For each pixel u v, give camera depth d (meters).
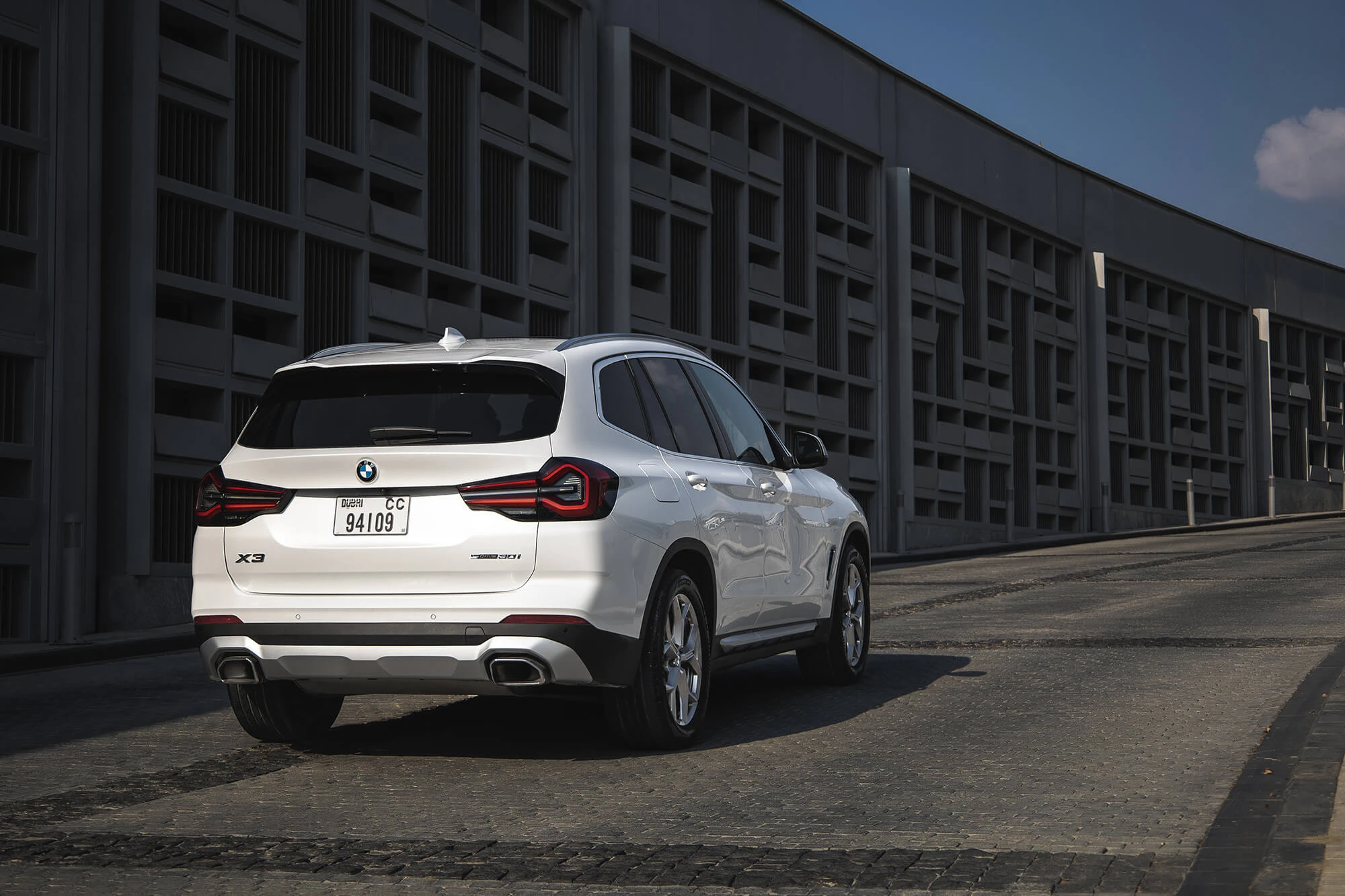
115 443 13.69
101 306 13.69
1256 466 42.09
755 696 8.35
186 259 14.52
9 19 12.65
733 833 5.01
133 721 8.07
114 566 13.66
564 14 20.81
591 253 21.03
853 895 4.21
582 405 6.42
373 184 17.34
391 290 17.03
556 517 6.07
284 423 6.50
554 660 6.03
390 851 4.86
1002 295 32.34
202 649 6.41
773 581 7.74
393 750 6.83
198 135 14.73
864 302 27.84
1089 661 9.48
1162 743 6.54
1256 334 42.19
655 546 6.46
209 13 14.65
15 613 12.60
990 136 32.00
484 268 19.02
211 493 6.44
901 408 28.39
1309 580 15.61
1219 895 4.05
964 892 4.22
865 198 28.36
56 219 12.98
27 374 12.79
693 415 7.43
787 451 8.38
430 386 6.44
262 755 6.81
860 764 6.24
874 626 12.12
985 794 5.57
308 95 16.23
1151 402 37.81
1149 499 37.28
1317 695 7.64
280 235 15.72
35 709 8.60
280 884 4.47
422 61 17.86
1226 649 9.88
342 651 6.18
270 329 15.80
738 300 24.45
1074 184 35.09
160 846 4.98
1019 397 32.88
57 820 5.44
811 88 26.50
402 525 6.16
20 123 12.87
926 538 28.88
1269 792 5.42
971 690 8.36
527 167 19.72
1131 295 37.81
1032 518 32.72
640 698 6.45
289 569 6.27
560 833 5.05
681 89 24.09
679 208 23.08
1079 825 5.01
